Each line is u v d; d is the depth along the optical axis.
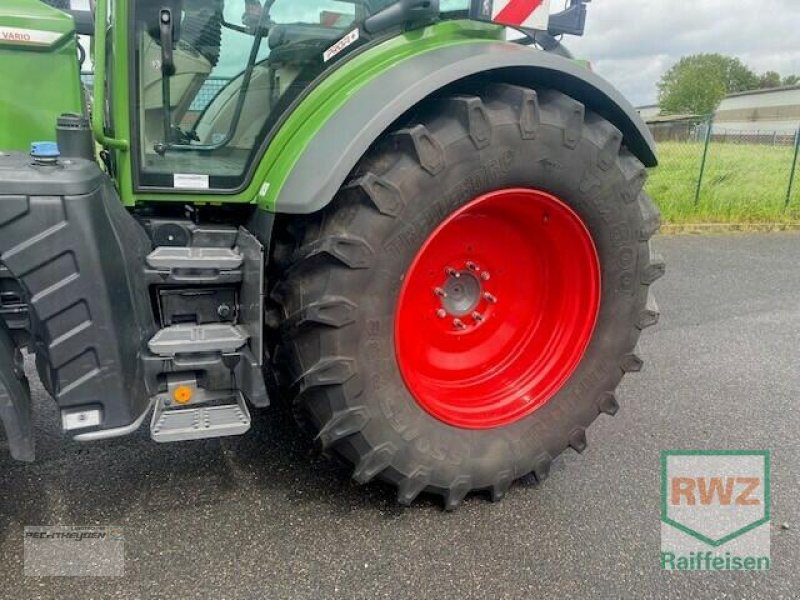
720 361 4.07
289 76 2.33
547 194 2.31
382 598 2.00
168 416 2.13
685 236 8.98
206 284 2.25
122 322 1.97
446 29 2.45
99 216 1.90
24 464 2.63
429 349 2.54
